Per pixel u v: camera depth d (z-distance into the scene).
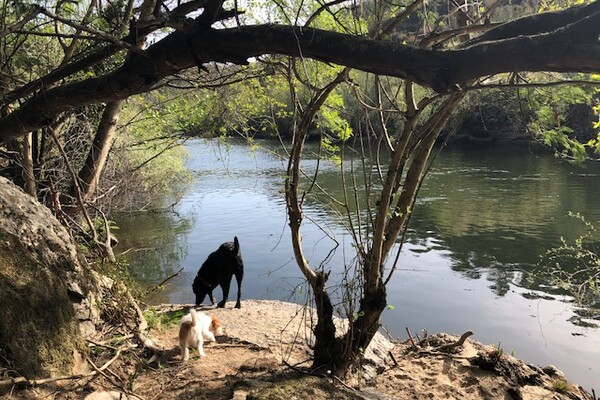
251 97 8.02
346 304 4.73
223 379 4.57
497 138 34.66
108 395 3.93
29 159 7.50
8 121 4.86
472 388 5.04
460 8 3.83
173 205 19.25
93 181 8.27
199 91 8.11
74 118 10.12
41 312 4.14
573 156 3.95
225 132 8.40
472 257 13.61
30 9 3.73
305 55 3.14
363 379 4.94
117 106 8.06
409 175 4.57
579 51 2.38
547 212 17.64
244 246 14.89
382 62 2.89
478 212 18.02
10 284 4.04
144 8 5.05
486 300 10.78
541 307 10.34
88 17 5.07
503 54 2.55
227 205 20.64
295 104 4.54
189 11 3.50
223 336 5.79
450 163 28.77
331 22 4.47
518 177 24.05
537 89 4.06
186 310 7.30
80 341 4.45
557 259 13.11
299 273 12.31
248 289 11.43
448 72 2.72
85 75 6.41
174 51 3.51
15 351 3.81
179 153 22.47
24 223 4.60
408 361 5.60
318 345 4.87
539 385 5.36
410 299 10.91
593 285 9.25
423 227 16.52
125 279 6.81
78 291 4.89
